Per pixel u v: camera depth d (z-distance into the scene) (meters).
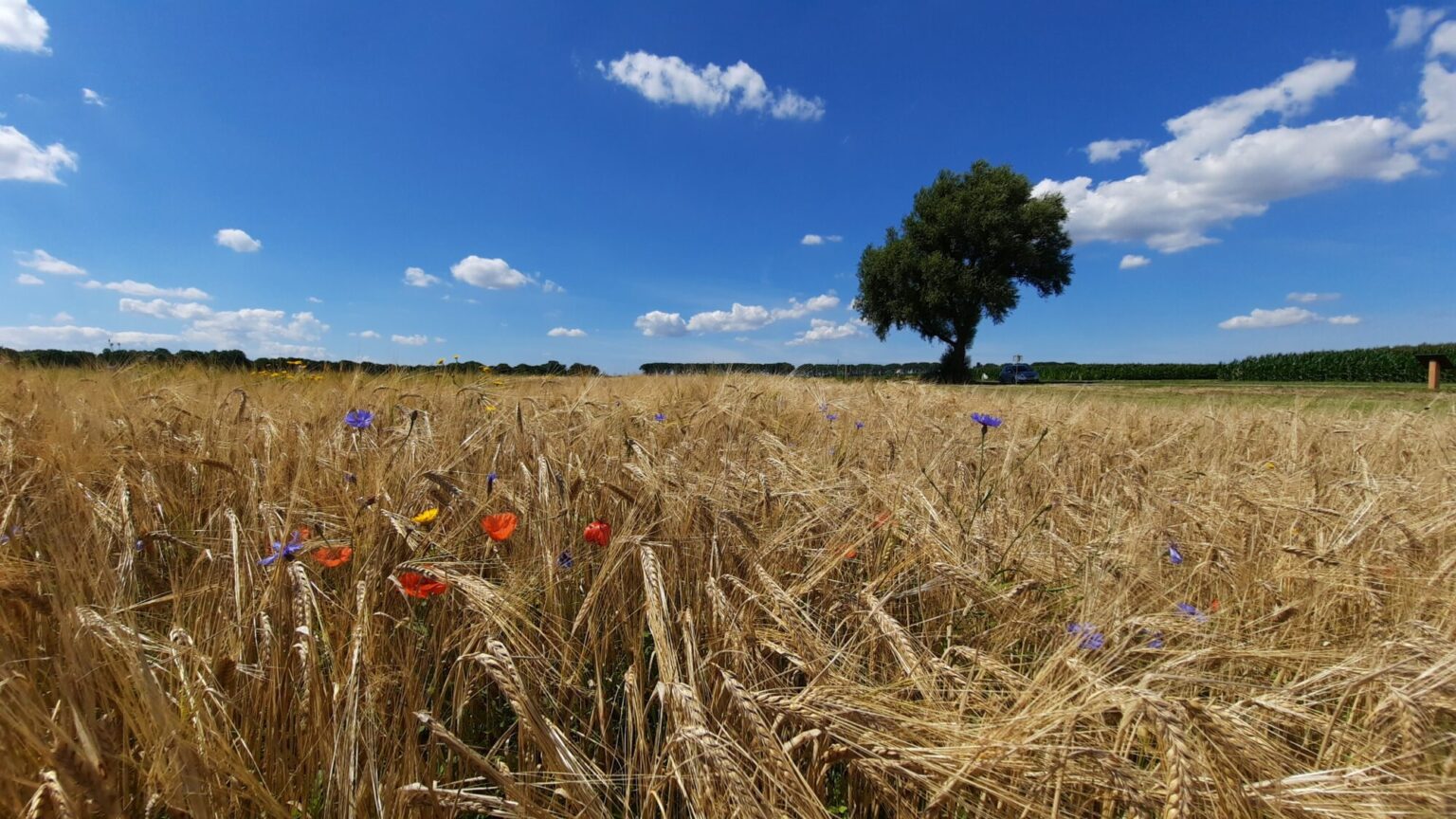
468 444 3.21
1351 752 1.39
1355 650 1.75
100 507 1.99
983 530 2.55
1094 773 1.19
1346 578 2.12
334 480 2.62
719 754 1.11
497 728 1.74
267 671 1.42
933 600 2.16
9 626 1.33
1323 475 3.64
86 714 1.11
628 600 2.09
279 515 2.08
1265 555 2.48
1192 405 9.32
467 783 1.53
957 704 1.45
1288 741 1.51
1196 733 1.17
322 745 1.35
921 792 1.25
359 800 1.27
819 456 3.60
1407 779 1.19
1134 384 26.20
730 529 2.10
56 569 1.43
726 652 1.59
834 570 2.16
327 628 1.61
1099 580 1.93
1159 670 1.48
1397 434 4.79
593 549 2.25
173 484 2.66
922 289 48.72
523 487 2.49
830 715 1.25
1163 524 2.72
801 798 1.13
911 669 1.53
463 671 1.61
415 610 2.11
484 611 1.50
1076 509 3.19
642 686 1.77
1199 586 2.35
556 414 4.20
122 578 1.57
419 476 2.20
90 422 2.97
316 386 5.47
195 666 1.33
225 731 1.29
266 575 1.69
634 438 3.67
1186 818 0.94
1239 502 2.98
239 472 2.57
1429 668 1.32
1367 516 2.55
